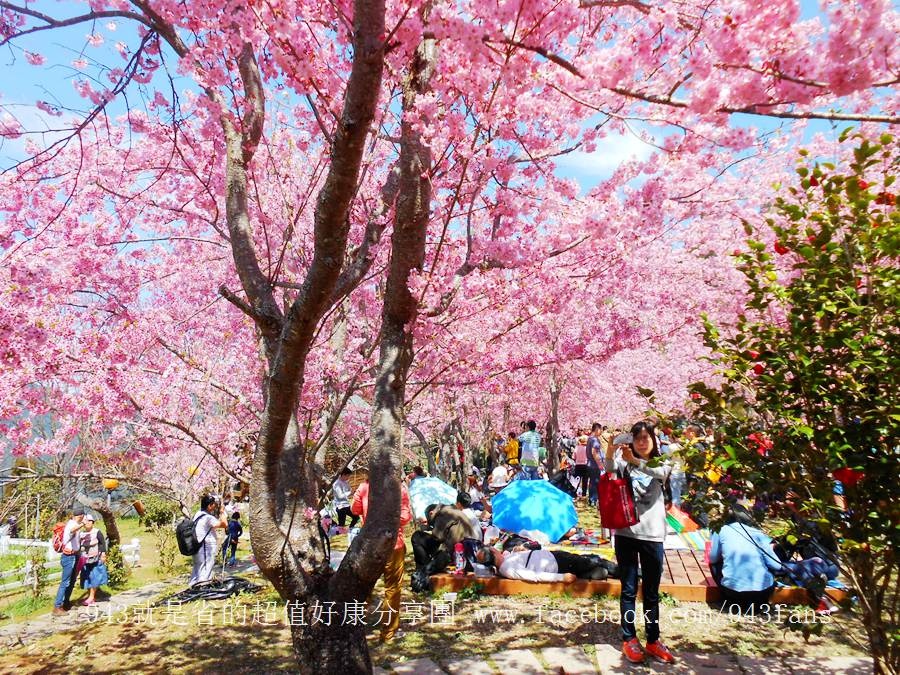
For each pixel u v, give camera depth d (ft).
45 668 20.43
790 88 7.72
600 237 13.79
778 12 7.25
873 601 10.34
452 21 8.21
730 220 27.55
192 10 11.12
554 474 49.06
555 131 15.35
